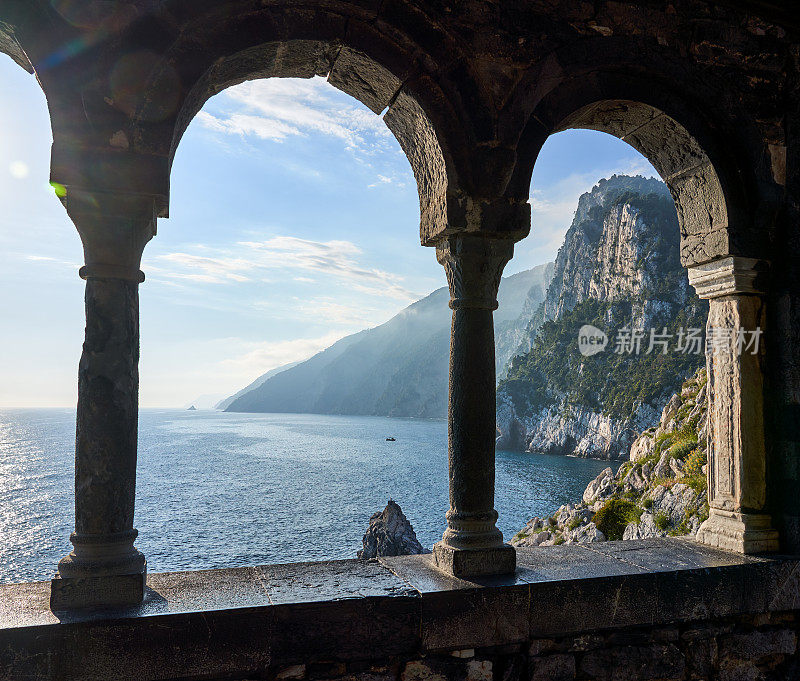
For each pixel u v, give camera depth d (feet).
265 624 10.60
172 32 11.32
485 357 13.39
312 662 10.96
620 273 356.79
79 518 10.89
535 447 351.87
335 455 376.27
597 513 56.13
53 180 10.73
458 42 12.96
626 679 12.92
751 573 14.06
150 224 11.48
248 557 137.49
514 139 13.33
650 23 14.57
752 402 15.81
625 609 12.88
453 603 11.69
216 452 393.70
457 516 13.24
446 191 13.10
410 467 314.35
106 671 9.84
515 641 12.08
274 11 12.03
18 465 311.68
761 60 15.72
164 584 11.86
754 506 15.64
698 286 16.97
